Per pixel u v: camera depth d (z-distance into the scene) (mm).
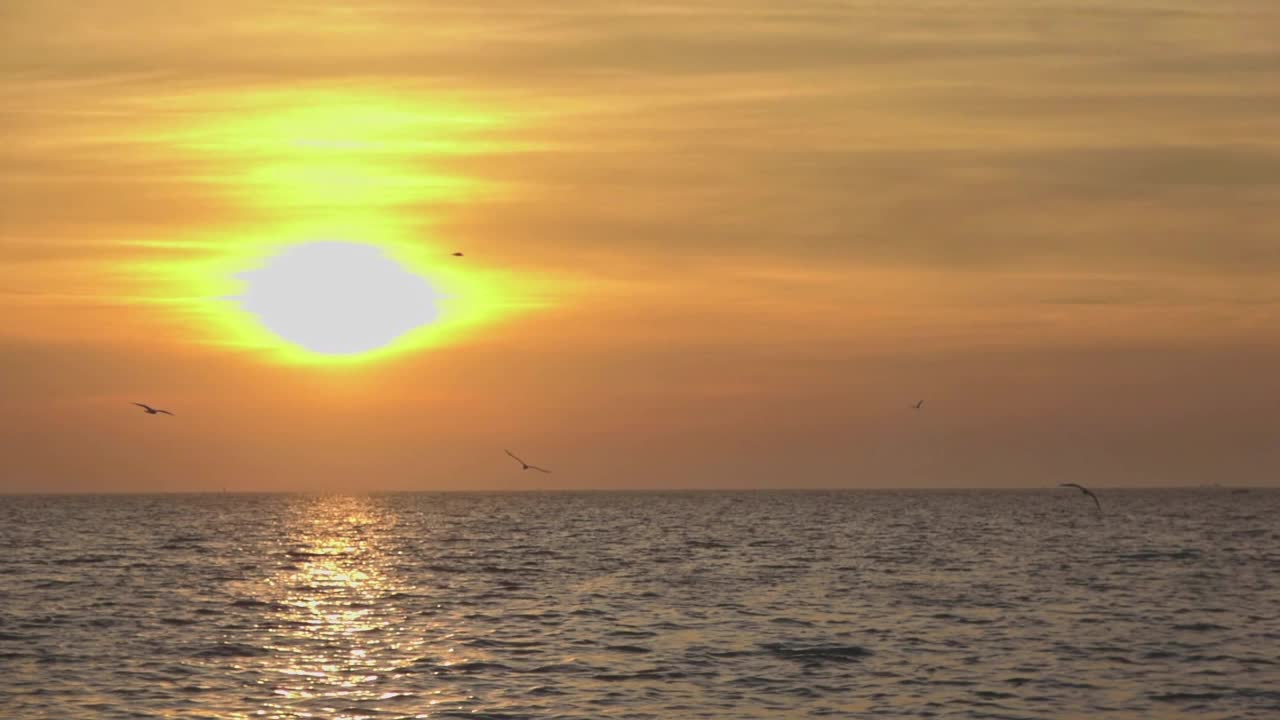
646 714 36125
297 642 47938
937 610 57844
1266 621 53906
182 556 96125
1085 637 49250
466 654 45156
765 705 37312
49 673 41375
